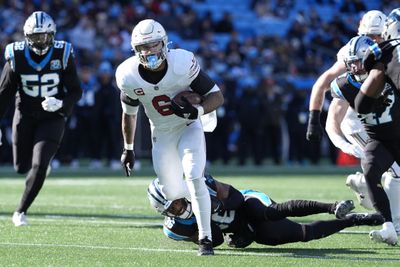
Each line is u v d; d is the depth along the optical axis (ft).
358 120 83.97
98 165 201.87
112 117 196.75
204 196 69.31
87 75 197.57
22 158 94.17
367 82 69.62
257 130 212.64
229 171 193.26
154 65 69.10
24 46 91.09
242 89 213.05
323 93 84.64
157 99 71.56
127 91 72.02
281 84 229.45
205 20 257.14
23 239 78.64
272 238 72.08
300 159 219.41
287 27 286.46
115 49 223.71
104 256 68.49
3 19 232.94
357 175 82.84
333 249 73.51
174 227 72.38
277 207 70.28
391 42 69.26
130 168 77.15
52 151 90.68
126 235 81.71
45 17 89.71
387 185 81.46
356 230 87.04
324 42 252.83
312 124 85.10
